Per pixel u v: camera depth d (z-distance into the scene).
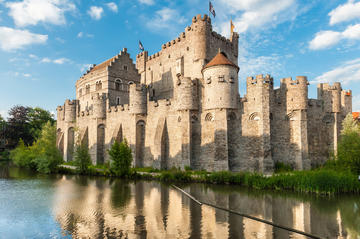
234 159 43.22
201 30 58.78
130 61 73.00
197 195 30.72
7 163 81.19
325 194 30.50
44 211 25.31
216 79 43.53
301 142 41.72
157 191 33.56
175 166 47.81
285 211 24.22
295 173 34.38
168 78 66.69
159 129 49.94
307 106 42.84
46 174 53.91
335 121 45.25
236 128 43.56
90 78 73.56
